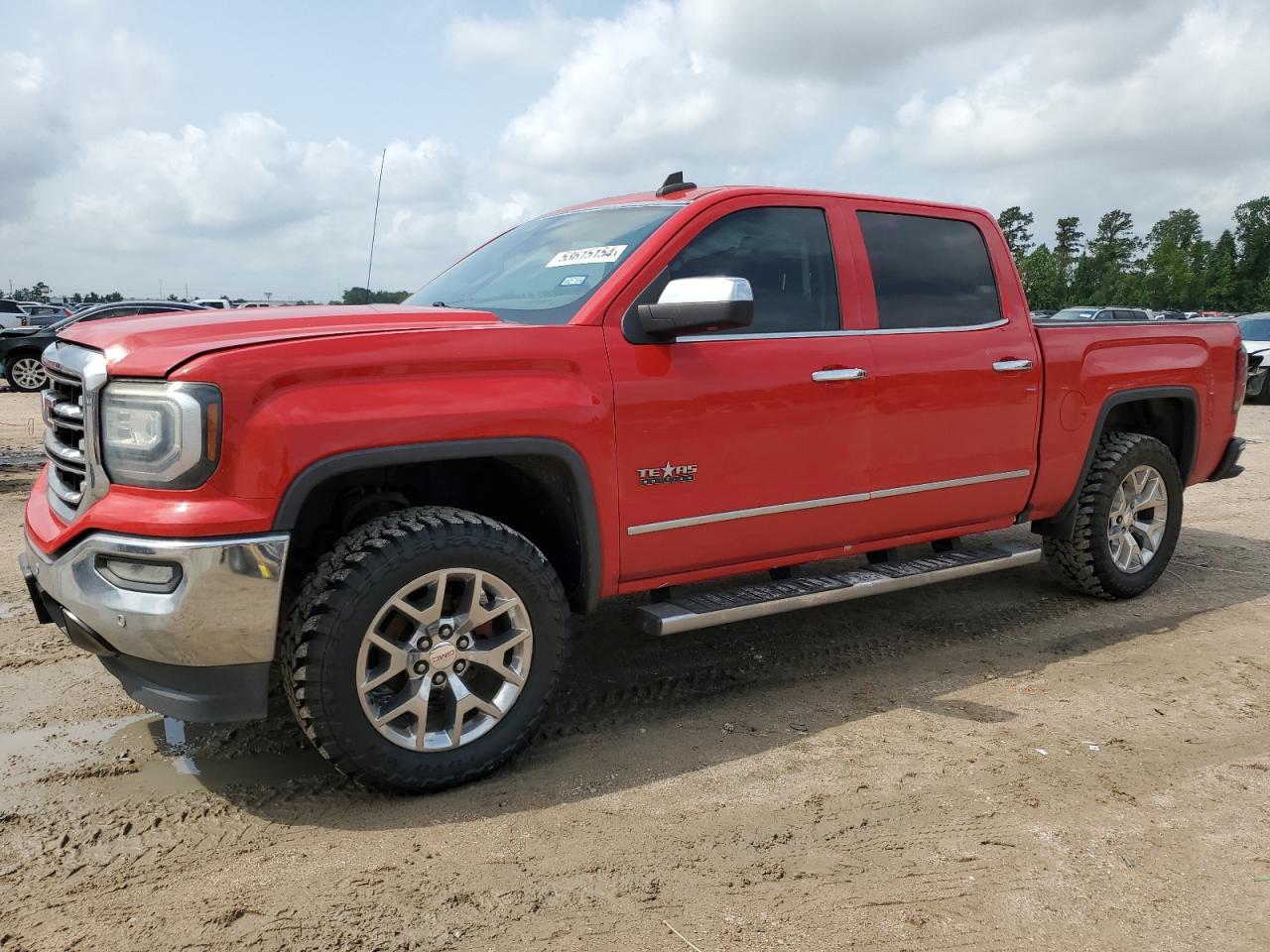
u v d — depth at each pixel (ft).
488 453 9.25
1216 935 7.16
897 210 13.19
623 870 7.97
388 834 8.58
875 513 12.64
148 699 8.71
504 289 11.90
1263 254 370.73
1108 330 15.20
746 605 11.25
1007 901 7.56
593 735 10.80
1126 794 9.34
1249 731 10.89
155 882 7.83
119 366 8.48
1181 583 17.33
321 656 8.48
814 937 7.09
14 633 13.92
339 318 9.80
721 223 11.37
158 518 8.17
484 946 6.97
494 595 9.58
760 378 11.15
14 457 29.63
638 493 10.43
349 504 10.03
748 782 9.59
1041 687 12.28
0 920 7.29
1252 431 41.47
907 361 12.50
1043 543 16.12
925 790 9.41
